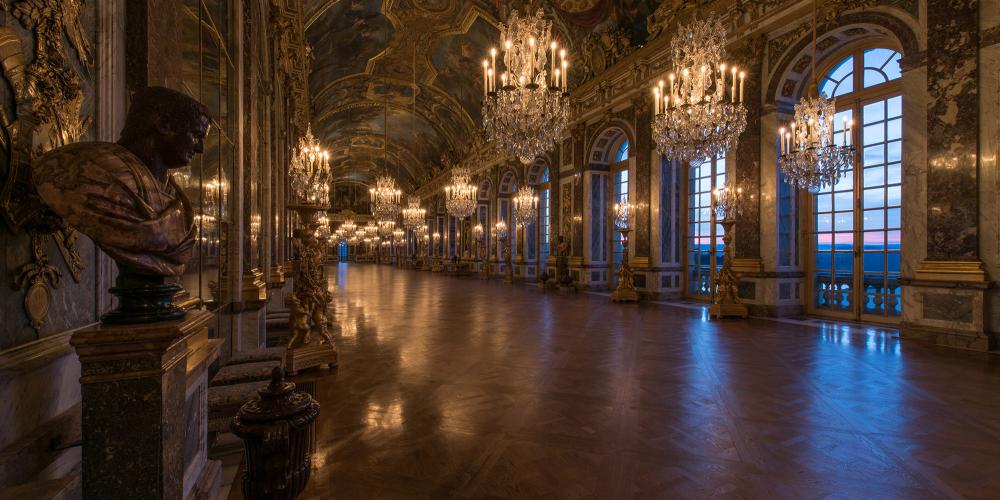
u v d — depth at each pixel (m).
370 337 7.16
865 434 3.37
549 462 2.95
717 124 6.62
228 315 4.68
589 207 15.64
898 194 7.91
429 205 35.09
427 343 6.68
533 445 3.20
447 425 3.57
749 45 9.67
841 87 8.79
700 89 6.72
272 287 8.65
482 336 7.23
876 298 8.28
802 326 8.13
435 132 29.03
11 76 1.38
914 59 7.00
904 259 7.07
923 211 6.84
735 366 5.32
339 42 17.20
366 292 15.24
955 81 6.52
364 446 3.20
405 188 42.34
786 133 7.62
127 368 1.46
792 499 2.51
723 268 9.41
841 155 6.98
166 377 1.53
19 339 1.46
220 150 4.29
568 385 4.59
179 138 1.66
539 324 8.45
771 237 9.29
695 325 8.32
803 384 4.61
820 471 2.82
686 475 2.77
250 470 1.91
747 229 9.69
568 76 16.56
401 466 2.91
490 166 24.48
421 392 4.38
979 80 6.30
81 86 1.83
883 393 4.31
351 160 39.72
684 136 6.79
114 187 1.44
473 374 5.00
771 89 9.33
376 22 16.66
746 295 9.64
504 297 13.59
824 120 7.09
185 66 3.16
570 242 16.64
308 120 18.02
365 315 9.64
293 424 1.88
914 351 6.10
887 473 2.79
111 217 1.42
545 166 20.41
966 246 6.36
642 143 12.84
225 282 4.57
